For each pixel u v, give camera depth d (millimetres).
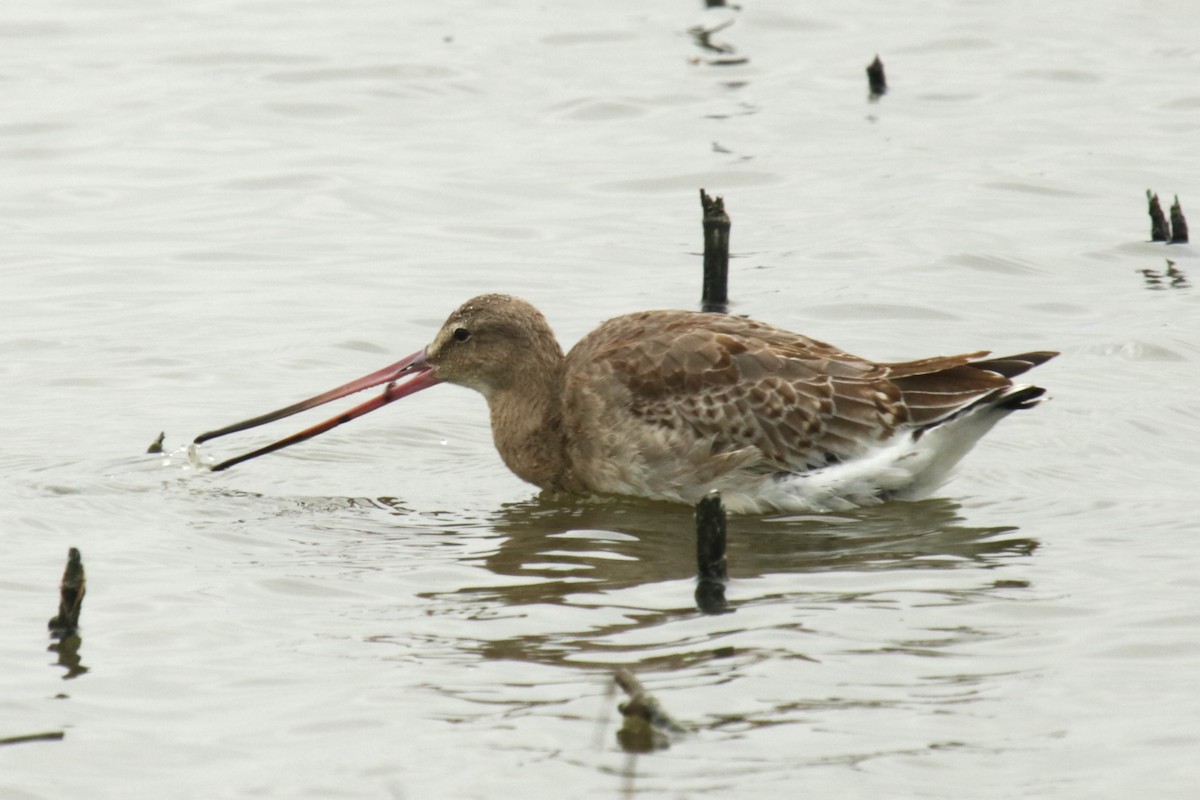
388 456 15930
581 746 9883
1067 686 10570
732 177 23781
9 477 14844
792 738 9938
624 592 12352
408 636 11555
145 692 10719
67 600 11555
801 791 9344
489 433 16641
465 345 15180
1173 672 10750
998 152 24453
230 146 25281
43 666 11070
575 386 14867
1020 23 30328
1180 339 18000
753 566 12891
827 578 12555
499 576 12758
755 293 19672
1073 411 16359
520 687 10695
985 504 14289
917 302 19328
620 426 14664
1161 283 19875
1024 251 20922
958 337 18406
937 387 14297
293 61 28656
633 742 9914
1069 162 23969
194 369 17734
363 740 10031
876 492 14406
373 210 22875
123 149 25141
